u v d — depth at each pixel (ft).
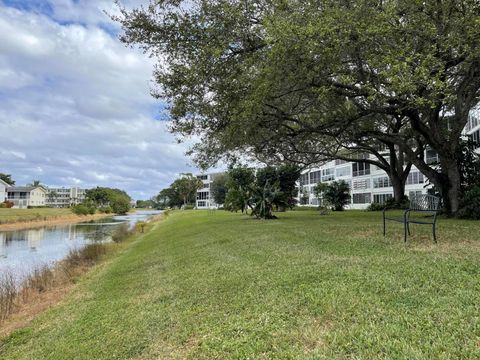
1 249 74.64
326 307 14.79
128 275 32.27
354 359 10.80
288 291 17.65
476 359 9.95
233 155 66.28
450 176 52.39
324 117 50.52
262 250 29.73
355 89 39.52
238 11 37.06
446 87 31.96
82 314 22.00
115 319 19.34
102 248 59.11
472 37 30.86
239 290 19.29
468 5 31.65
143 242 65.77
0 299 30.60
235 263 26.20
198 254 33.83
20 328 22.54
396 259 21.13
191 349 13.71
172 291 22.27
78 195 482.28
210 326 15.34
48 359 16.16
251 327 14.32
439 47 32.63
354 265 20.58
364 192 157.17
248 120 41.98
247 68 37.63
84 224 153.89
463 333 11.35
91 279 35.81
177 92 44.52
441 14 32.42
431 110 45.73
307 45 31.04
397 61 29.27
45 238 95.91
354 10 33.27
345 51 34.04
